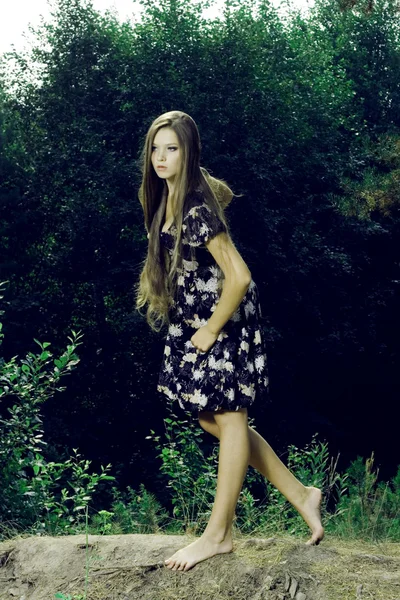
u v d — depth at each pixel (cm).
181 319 290
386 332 2181
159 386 295
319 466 597
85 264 1947
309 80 2062
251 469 704
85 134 1866
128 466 1778
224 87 1866
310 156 1972
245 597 274
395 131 2222
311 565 288
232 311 277
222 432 291
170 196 286
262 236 1875
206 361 284
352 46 2491
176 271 285
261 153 1830
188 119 285
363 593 267
